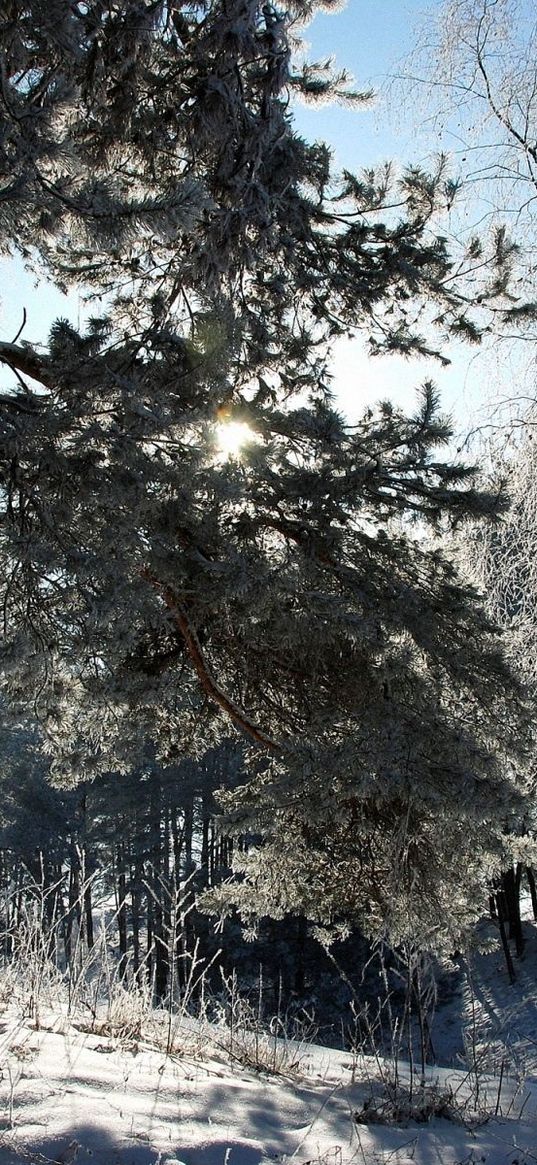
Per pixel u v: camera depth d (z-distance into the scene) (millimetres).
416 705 6461
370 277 7012
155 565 5113
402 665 6199
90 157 5855
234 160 5812
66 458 4473
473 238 7242
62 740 7039
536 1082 4621
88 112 5457
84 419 4578
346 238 7121
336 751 5910
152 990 5273
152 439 4797
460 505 6227
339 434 5766
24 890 5645
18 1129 2928
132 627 4984
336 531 5988
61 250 6824
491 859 7211
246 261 5938
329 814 6004
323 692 6715
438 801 5691
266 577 5305
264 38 5750
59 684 6020
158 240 6137
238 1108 3643
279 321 7316
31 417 4398
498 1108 4184
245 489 5188
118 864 29250
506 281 7184
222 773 27703
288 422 5852
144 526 5035
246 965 25203
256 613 5797
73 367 4590
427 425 6066
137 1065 4039
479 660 6480
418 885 6574
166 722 7523
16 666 4762
